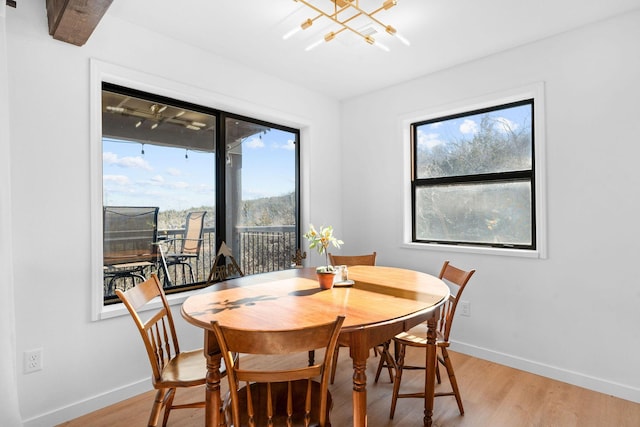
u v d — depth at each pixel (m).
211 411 1.43
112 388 2.21
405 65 3.00
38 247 1.94
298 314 1.51
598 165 2.32
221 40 2.57
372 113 3.65
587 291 2.37
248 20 2.31
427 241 3.37
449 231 3.22
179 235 2.76
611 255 2.28
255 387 1.56
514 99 2.76
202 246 2.90
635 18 2.19
